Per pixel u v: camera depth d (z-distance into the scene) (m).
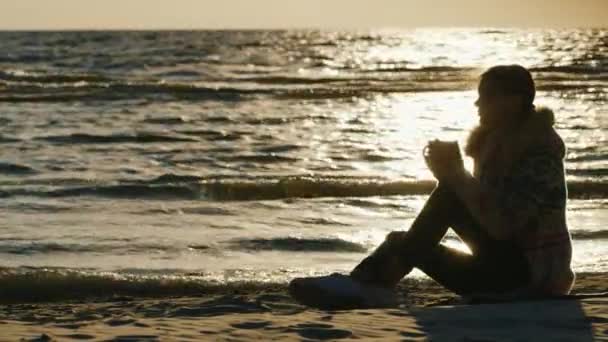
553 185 6.28
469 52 109.75
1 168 23.55
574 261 12.65
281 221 16.53
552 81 61.75
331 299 6.56
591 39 154.88
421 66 79.94
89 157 26.20
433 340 5.44
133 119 36.81
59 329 6.09
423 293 10.23
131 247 13.79
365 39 163.62
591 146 29.33
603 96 50.78
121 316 8.52
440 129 35.94
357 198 19.47
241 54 99.00
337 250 13.86
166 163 25.41
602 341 5.40
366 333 5.64
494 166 6.37
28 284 10.68
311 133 33.56
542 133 6.33
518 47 123.44
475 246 6.50
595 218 16.84
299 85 57.78
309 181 20.48
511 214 6.23
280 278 11.46
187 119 37.38
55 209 17.61
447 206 6.45
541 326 5.75
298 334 5.66
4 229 15.23
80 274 10.98
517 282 6.50
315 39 160.62
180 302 9.37
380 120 38.84
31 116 36.97
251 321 6.12
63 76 56.59
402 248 6.55
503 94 6.36
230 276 11.59
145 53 95.19
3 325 6.38
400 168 25.14
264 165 25.50
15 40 129.12
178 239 14.48
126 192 19.84
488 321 5.89
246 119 38.03
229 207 18.08
